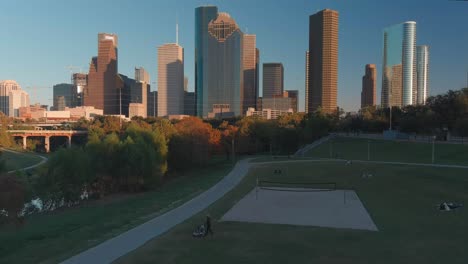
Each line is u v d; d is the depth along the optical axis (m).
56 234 28.22
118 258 19.89
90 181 55.34
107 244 22.28
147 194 55.25
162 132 78.00
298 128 123.44
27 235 28.22
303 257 20.20
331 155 96.25
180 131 87.25
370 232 25.25
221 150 104.19
